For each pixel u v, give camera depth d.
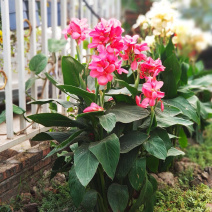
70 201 1.46
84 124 1.29
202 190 1.71
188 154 2.20
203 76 2.29
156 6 1.90
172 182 1.75
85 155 1.17
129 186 1.35
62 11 1.88
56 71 1.95
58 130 1.76
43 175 1.62
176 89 1.71
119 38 1.16
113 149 1.15
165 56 1.83
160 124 1.33
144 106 1.20
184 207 1.53
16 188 1.47
